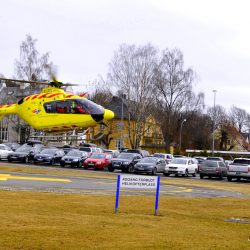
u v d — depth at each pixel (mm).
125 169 50062
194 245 12086
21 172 37688
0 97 98812
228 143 147125
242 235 14117
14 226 13297
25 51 82062
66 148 64312
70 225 13953
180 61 86688
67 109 43719
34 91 81812
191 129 111688
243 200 24953
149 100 81125
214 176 50281
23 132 84812
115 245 11594
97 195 22969
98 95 94500
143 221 15633
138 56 81750
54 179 32625
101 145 99438
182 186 34750
